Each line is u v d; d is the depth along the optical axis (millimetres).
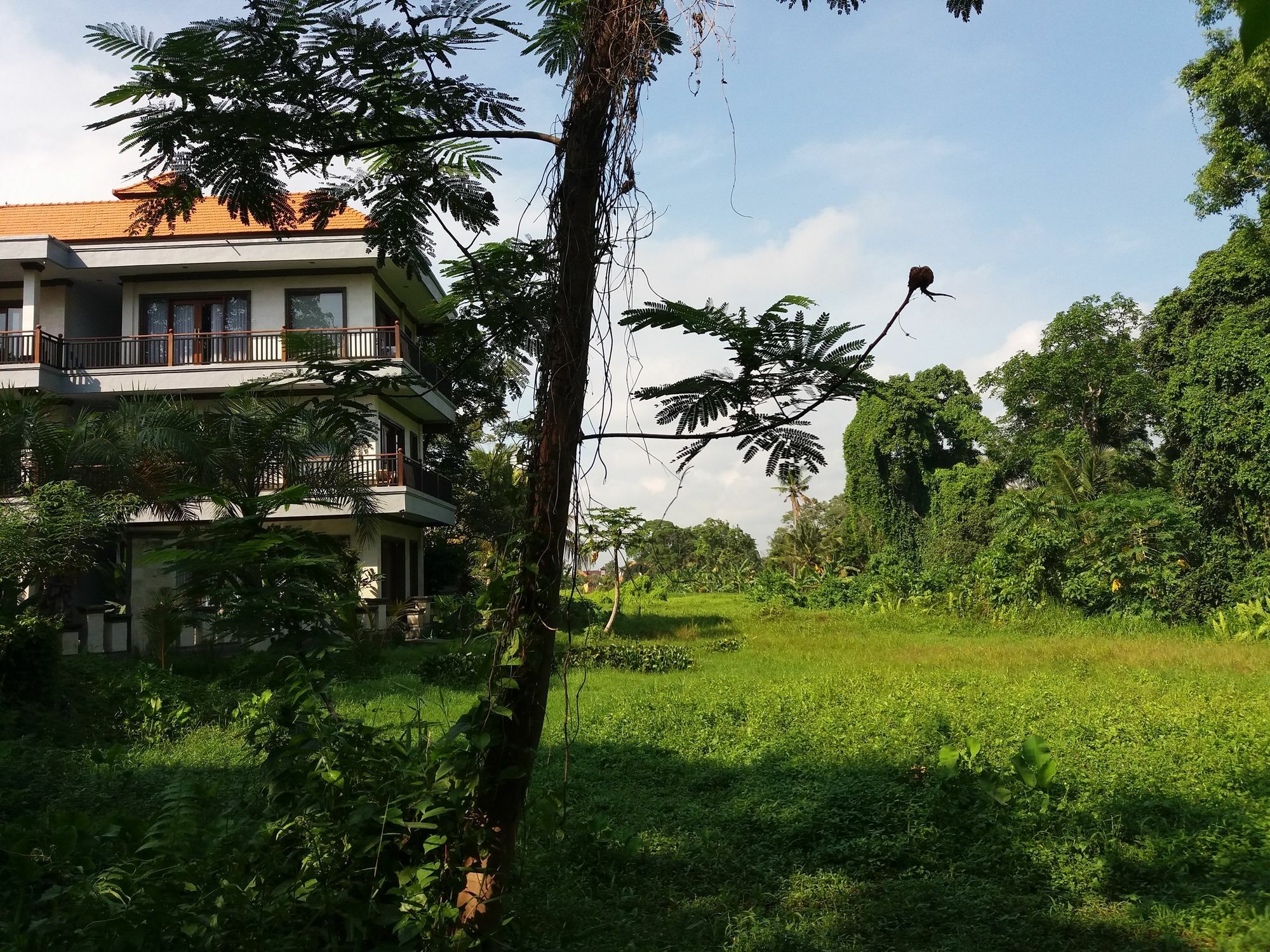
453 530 26906
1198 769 6500
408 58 3129
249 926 3088
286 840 3438
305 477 14703
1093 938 4211
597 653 14758
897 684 11039
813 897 4797
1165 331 25328
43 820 4809
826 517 62500
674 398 3295
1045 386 37062
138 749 8414
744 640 19156
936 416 47062
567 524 3369
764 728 8523
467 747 3293
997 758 6855
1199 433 21828
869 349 3104
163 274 19047
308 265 18656
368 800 3297
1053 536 22000
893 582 27234
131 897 3289
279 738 3629
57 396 15000
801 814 5914
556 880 4891
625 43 3291
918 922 4406
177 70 2947
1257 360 20500
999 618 21078
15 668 9188
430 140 3486
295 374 3525
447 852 3254
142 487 14055
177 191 3346
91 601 18031
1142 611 19422
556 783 6879
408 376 3459
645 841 5613
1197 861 4918
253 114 3102
